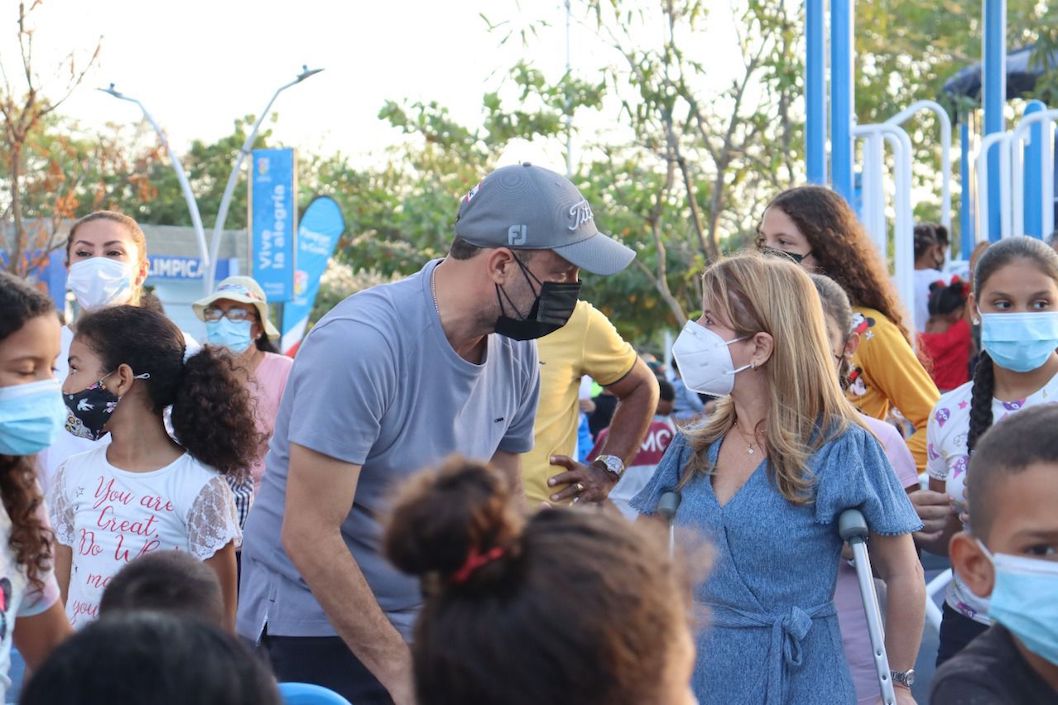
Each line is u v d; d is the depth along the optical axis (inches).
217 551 149.3
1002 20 331.9
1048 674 84.9
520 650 59.7
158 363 150.6
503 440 144.3
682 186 657.6
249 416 156.6
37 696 59.0
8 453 103.1
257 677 62.5
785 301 125.0
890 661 124.1
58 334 104.7
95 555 148.0
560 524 64.1
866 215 255.8
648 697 61.4
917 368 169.0
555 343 183.8
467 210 124.7
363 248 804.6
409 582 129.0
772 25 546.3
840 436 123.7
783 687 119.9
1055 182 339.6
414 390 125.0
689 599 69.7
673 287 752.3
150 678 58.7
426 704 62.6
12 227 732.0
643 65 554.6
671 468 132.6
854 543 119.6
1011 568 82.7
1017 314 143.9
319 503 120.3
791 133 575.8
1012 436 83.6
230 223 1531.7
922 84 687.1
